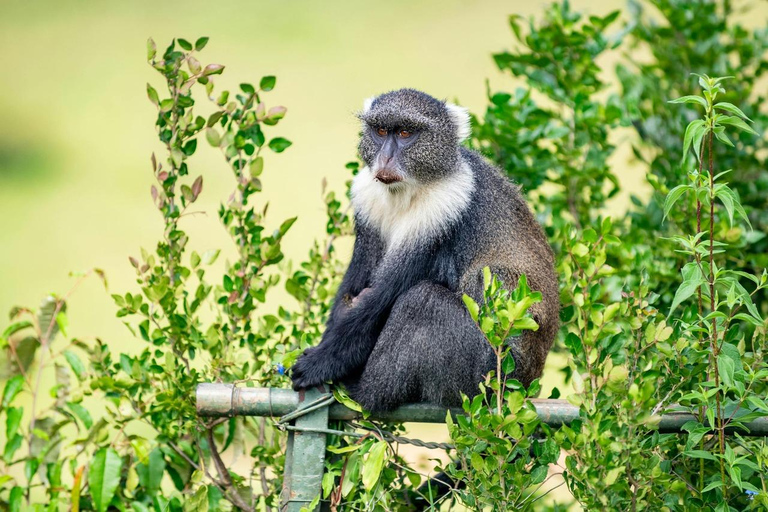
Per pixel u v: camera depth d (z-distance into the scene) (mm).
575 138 12766
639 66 13984
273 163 31266
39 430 10297
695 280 7980
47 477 10438
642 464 8180
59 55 42531
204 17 45531
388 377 9938
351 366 10086
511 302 8234
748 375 8281
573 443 8305
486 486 8352
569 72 12977
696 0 14031
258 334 10398
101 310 23453
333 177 30172
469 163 11352
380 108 11102
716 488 8633
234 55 40500
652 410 8742
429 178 10898
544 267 10938
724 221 11398
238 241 10523
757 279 8328
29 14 47062
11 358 10797
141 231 28219
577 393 8633
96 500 9695
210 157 32344
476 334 10141
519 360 10281
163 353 10195
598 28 12898
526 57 13062
